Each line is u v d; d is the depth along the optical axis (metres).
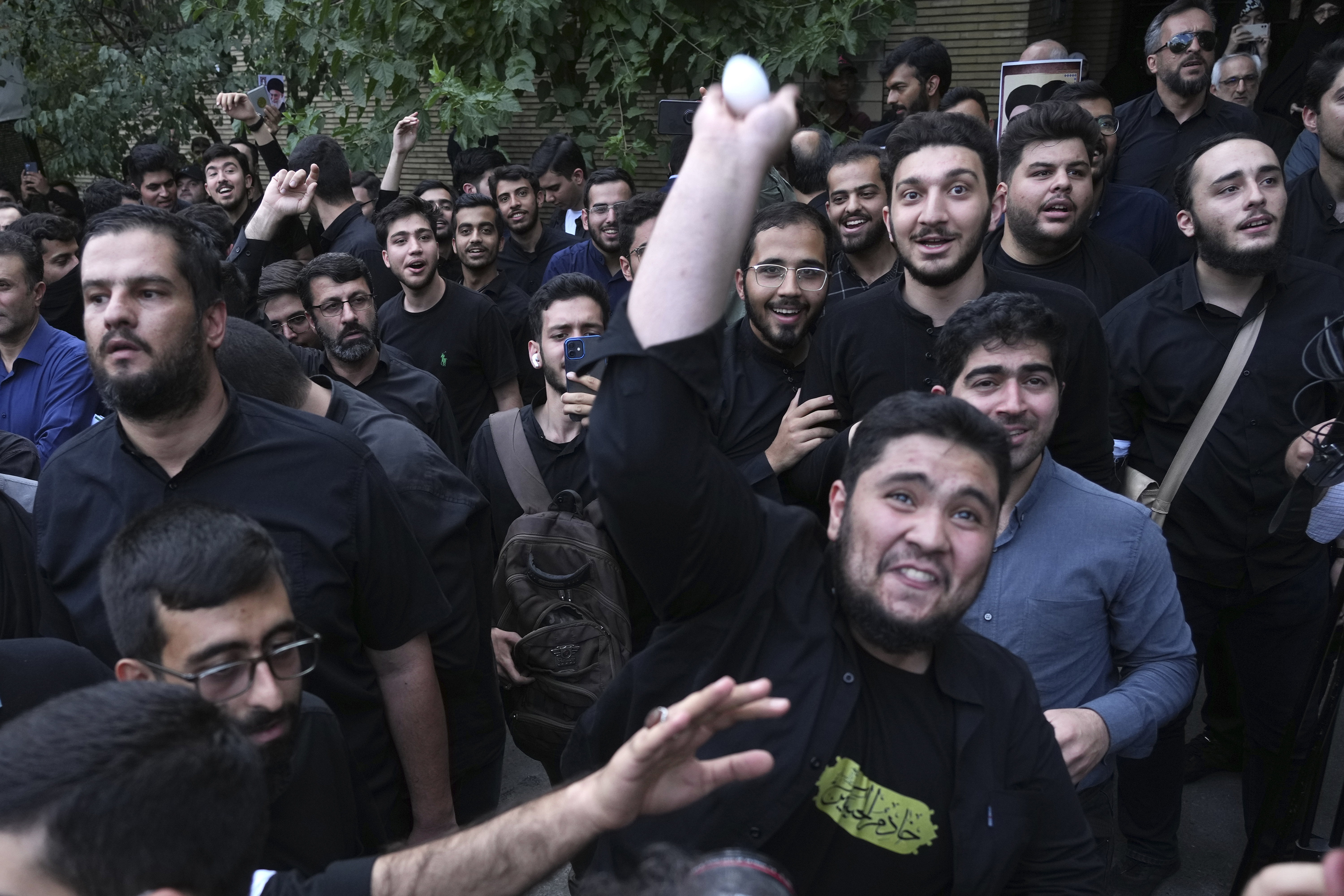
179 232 2.07
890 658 1.53
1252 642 3.13
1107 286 3.49
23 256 3.99
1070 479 2.28
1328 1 6.37
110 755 0.99
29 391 4.05
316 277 3.68
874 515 1.45
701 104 1.36
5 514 2.28
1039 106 3.43
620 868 1.52
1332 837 2.80
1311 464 2.56
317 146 6.01
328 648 2.20
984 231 2.62
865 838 1.46
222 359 2.50
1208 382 3.01
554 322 3.19
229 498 2.14
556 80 7.13
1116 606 2.26
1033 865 1.57
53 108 9.59
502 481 3.28
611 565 2.70
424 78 6.89
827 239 3.03
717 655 1.50
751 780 1.41
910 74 5.78
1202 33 4.95
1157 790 3.09
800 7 6.66
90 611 2.18
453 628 2.61
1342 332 2.69
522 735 2.72
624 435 1.36
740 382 3.07
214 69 9.43
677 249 1.34
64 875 0.96
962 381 2.21
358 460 2.24
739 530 1.47
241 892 1.09
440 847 1.36
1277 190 2.87
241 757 1.07
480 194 6.72
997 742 1.52
